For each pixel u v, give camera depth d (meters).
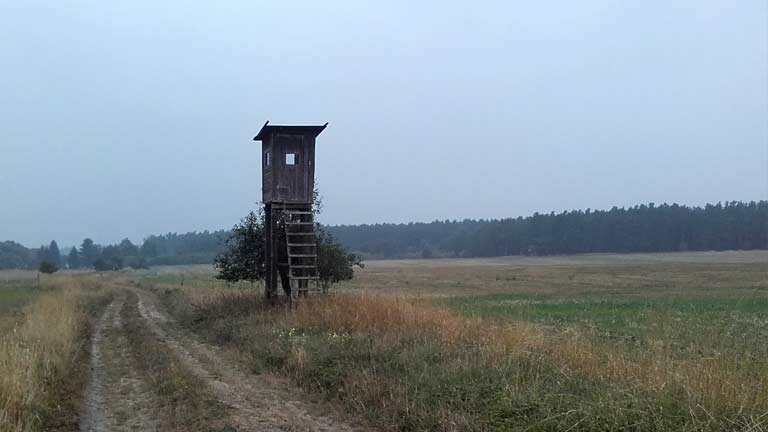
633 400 7.65
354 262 24.84
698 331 11.96
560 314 24.45
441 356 11.17
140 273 104.50
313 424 9.10
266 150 23.38
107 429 9.12
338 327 14.77
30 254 154.12
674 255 123.06
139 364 14.25
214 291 32.78
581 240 141.25
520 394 8.59
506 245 150.25
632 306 29.44
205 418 9.38
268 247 23.11
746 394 7.38
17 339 14.62
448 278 71.06
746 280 59.72
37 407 9.26
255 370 12.94
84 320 22.84
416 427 8.48
